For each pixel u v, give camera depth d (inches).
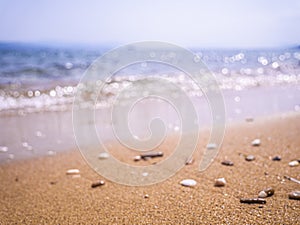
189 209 11.1
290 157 16.6
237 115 27.7
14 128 24.8
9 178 15.8
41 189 14.2
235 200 11.6
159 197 12.4
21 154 19.5
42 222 10.9
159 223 10.3
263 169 14.9
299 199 11.3
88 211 11.6
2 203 12.8
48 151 20.1
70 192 13.6
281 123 24.6
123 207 11.7
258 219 10.0
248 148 18.5
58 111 29.7
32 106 31.6
